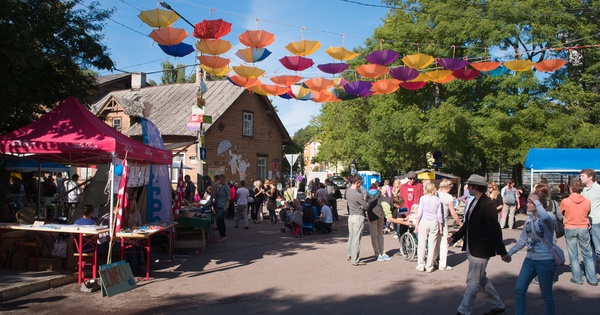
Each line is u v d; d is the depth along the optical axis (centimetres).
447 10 2402
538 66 1010
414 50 2502
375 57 967
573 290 797
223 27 878
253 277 919
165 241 1235
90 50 1148
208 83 3145
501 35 2212
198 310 687
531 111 2298
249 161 3144
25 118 1157
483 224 610
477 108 2642
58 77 1145
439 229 963
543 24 2259
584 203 842
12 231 956
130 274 843
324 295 771
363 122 4156
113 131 1005
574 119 2308
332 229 1808
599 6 2327
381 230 1107
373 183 1616
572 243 850
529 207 608
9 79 997
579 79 2520
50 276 851
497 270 975
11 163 1285
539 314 654
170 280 896
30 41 995
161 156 1073
